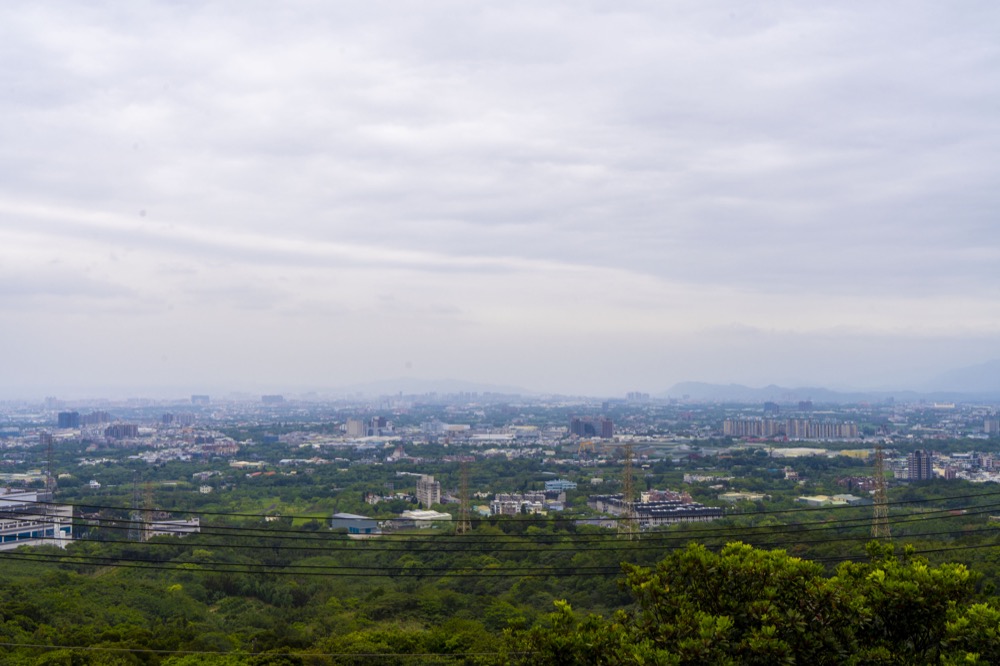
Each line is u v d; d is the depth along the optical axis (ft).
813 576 95.86
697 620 91.56
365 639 222.48
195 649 229.66
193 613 283.38
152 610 278.05
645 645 88.84
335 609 284.00
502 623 246.27
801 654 90.58
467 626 235.61
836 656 89.92
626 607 260.83
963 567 94.32
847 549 278.05
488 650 207.72
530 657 101.60
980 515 412.16
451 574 318.86
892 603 92.12
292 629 260.83
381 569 343.87
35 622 238.48
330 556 373.61
